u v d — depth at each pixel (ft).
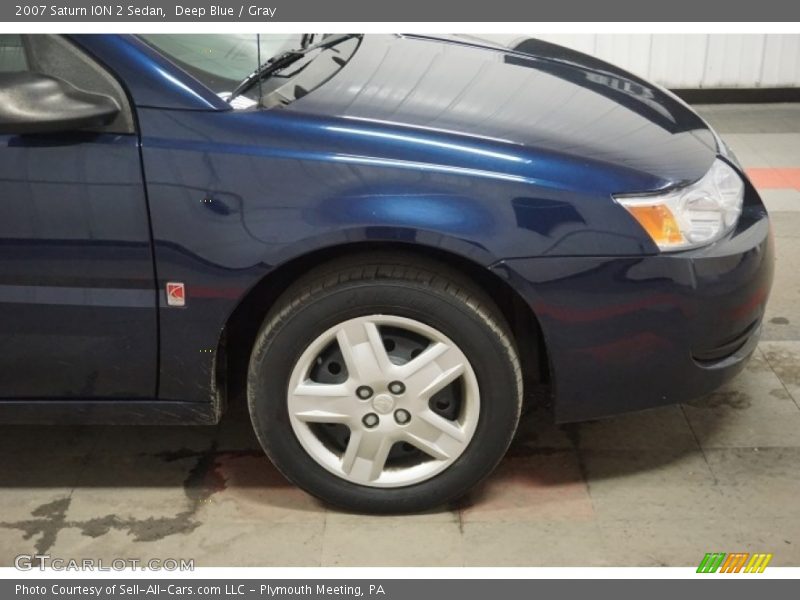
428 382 7.93
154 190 7.49
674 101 9.80
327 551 8.15
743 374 10.44
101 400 8.27
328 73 8.63
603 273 7.65
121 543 8.30
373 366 7.89
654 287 7.75
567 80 9.41
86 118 7.23
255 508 8.68
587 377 8.01
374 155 7.49
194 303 7.76
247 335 8.68
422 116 7.93
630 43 19.56
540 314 7.73
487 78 9.04
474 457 8.18
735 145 17.58
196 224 7.53
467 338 7.77
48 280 7.77
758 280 8.32
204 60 8.19
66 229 7.59
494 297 8.29
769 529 8.25
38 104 7.21
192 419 8.29
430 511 8.57
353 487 8.36
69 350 8.00
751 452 9.22
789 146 17.49
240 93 7.90
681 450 9.27
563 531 8.29
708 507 8.52
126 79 7.52
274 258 7.55
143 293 7.77
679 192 7.85
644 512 8.48
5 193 7.53
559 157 7.70
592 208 7.59
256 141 7.50
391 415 8.06
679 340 7.98
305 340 7.83
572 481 8.89
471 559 8.02
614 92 9.36
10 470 9.20
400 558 8.05
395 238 7.45
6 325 7.91
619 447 9.33
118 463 9.29
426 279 7.64
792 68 19.80
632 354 7.96
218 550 8.20
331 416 8.08
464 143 7.64
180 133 7.50
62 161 7.47
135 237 7.59
